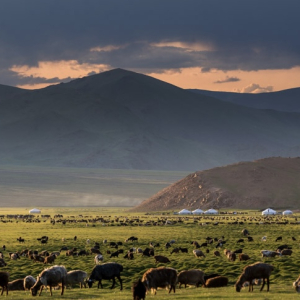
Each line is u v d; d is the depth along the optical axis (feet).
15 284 465.88
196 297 378.73
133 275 582.35
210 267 615.57
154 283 399.65
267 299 366.02
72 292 440.86
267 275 412.16
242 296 382.42
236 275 563.07
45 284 415.85
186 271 447.42
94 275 471.62
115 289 472.44
